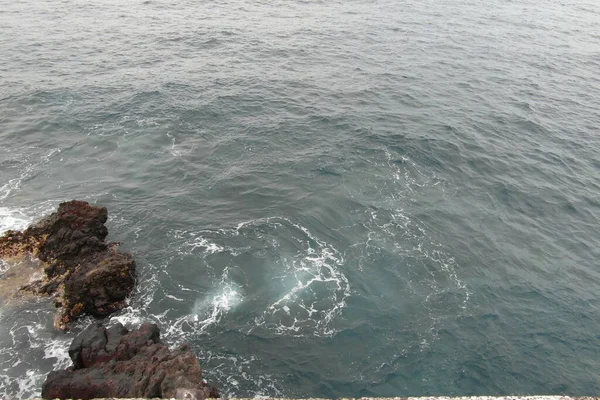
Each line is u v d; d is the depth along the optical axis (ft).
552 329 87.76
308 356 79.36
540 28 264.31
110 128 135.74
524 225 112.98
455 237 106.01
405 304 89.66
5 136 130.21
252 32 219.82
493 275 97.81
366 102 160.25
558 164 137.90
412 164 128.67
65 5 242.37
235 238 101.04
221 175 120.37
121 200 110.32
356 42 216.74
